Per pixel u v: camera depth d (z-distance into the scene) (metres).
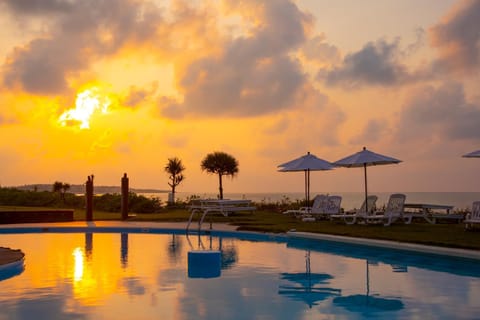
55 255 10.23
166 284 7.12
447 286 6.93
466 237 10.96
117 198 26.59
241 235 13.74
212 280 7.43
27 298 6.25
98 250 11.04
